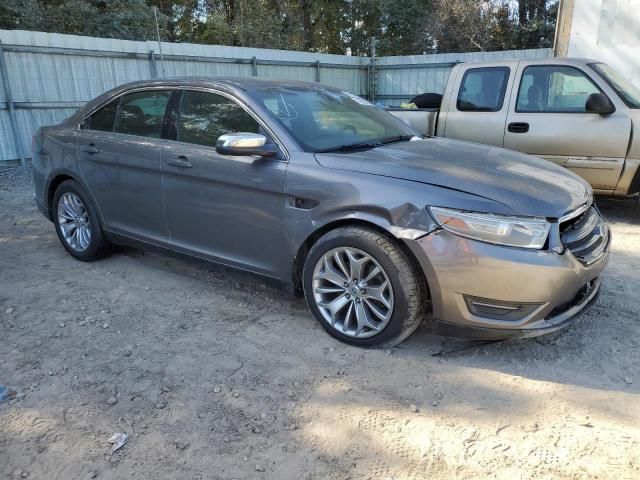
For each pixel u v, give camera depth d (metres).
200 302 4.05
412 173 3.13
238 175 3.58
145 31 17.45
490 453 2.41
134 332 3.60
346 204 3.16
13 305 4.02
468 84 6.59
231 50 12.86
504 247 2.85
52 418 2.71
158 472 2.34
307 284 3.44
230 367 3.15
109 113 4.55
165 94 4.15
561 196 3.12
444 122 6.73
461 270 2.89
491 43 21.50
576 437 2.50
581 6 8.91
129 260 4.98
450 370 3.08
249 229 3.64
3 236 5.83
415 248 2.96
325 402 2.81
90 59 10.62
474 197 2.92
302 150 3.44
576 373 3.03
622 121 5.60
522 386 2.91
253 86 3.89
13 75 9.63
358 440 2.52
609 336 3.42
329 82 15.33
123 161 4.28
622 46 8.66
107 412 2.75
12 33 9.52
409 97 15.79
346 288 3.30
